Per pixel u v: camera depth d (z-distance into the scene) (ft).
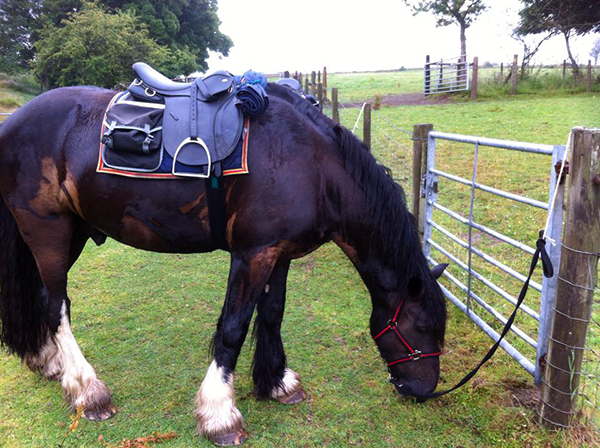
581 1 51.13
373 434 7.22
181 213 6.97
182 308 11.41
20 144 7.10
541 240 6.51
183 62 77.15
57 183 7.13
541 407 7.10
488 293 11.45
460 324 10.32
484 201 17.28
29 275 7.97
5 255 7.75
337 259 14.15
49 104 7.22
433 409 7.71
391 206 6.99
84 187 7.01
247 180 6.63
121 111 6.93
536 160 21.53
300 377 8.63
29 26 77.20
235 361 7.25
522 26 53.62
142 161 6.74
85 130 7.04
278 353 8.05
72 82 56.80
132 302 11.71
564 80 49.37
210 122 6.70
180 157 6.65
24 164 7.09
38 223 7.30
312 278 12.94
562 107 36.81
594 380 7.80
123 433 7.29
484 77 56.59
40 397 8.16
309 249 7.25
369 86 71.51
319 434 7.26
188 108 6.88
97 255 14.84
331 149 7.04
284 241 6.77
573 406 6.79
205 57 99.04
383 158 23.76
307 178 6.74
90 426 7.42
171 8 85.46
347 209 7.07
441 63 53.57
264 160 6.63
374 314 7.50
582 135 5.98
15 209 7.25
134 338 10.05
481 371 8.63
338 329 10.28
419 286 6.78
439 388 8.23
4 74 69.36
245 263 6.83
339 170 7.00
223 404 7.12
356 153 6.99
